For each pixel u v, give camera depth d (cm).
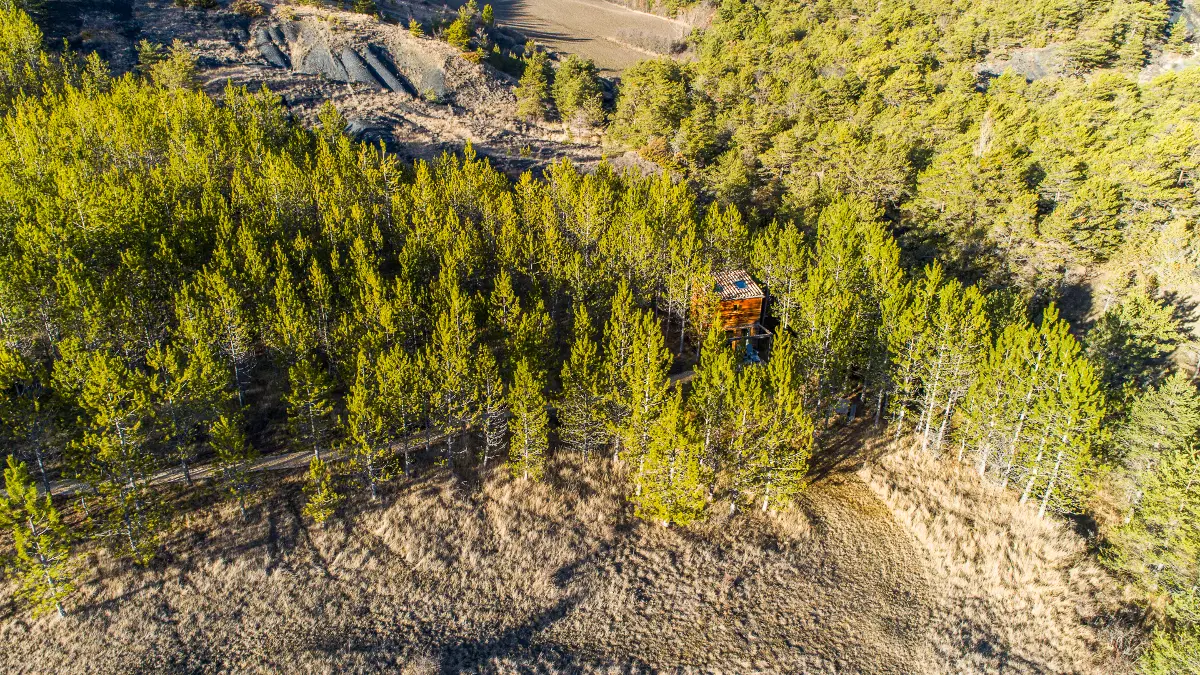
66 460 3934
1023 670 3822
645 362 4641
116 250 5253
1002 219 6581
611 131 9956
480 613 4025
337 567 4153
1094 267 6525
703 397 4578
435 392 4584
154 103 7575
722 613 4097
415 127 9712
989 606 4181
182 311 4775
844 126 7912
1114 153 6738
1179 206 6394
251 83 9781
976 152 7125
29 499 3488
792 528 4631
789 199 7869
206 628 3778
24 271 4519
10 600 3697
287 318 4741
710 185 8450
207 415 4478
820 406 5322
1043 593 4197
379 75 10700
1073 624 4022
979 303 4978
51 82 8200
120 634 3675
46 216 5047
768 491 4603
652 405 4522
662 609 4112
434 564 4231
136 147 6631
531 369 4959
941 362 4959
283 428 4928
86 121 6800
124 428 3881
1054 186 6850
